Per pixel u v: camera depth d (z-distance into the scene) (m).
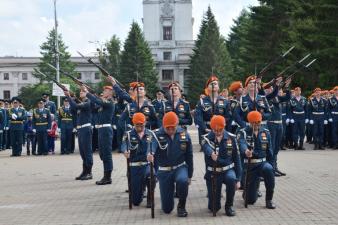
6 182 13.58
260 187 11.91
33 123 21.98
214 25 75.75
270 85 12.59
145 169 9.91
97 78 100.25
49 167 16.86
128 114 11.20
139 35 75.44
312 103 21.55
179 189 9.02
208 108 10.88
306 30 31.73
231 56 83.81
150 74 74.31
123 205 10.23
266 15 40.81
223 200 10.50
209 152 9.12
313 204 9.95
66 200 10.84
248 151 9.45
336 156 18.55
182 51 96.38
